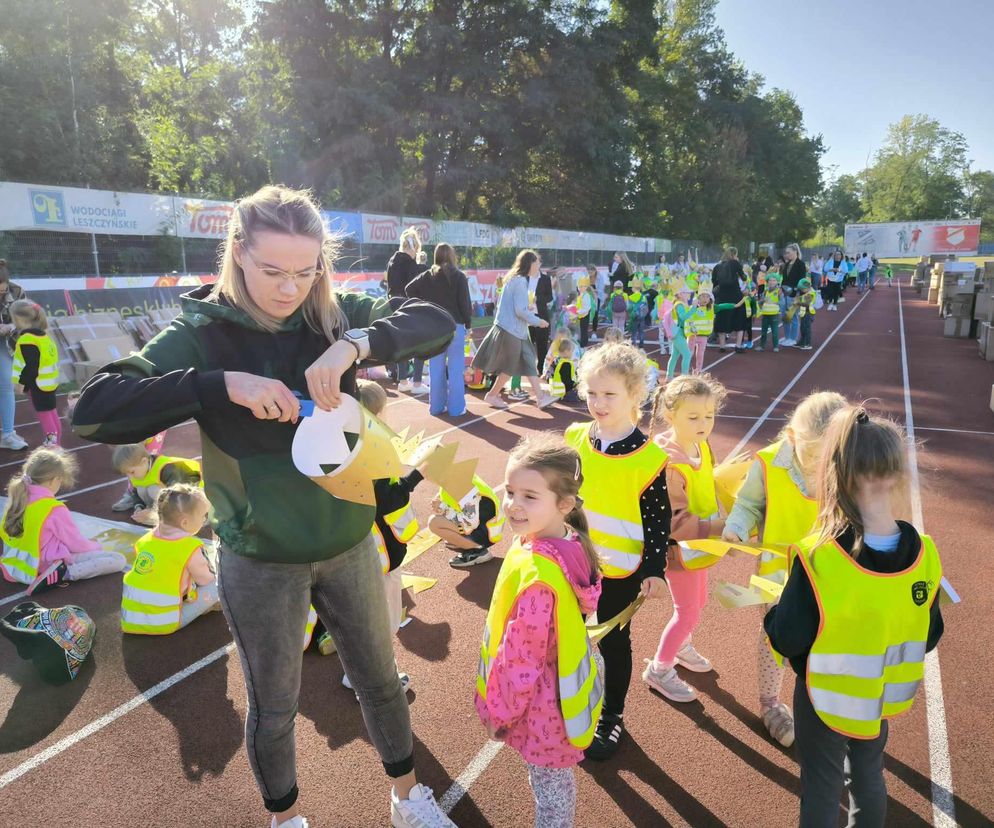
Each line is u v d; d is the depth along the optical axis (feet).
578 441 9.21
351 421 5.57
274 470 5.73
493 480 20.27
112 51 85.71
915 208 315.17
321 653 11.56
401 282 26.48
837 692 6.25
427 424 27.12
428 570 14.62
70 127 74.69
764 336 49.16
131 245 45.11
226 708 10.32
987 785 8.55
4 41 71.56
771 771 8.85
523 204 124.47
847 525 6.23
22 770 9.04
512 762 9.09
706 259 152.87
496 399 30.12
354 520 6.15
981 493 19.01
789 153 195.93
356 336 5.67
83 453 24.21
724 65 184.44
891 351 47.34
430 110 102.73
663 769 8.89
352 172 95.20
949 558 14.97
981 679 10.71
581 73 110.22
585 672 6.58
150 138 81.71
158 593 12.14
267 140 92.32
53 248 40.73
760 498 8.69
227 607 6.17
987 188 335.67
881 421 6.21
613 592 8.77
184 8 120.26
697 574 9.64
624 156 126.00
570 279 65.57
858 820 6.57
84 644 11.33
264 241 5.15
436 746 9.38
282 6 93.40
